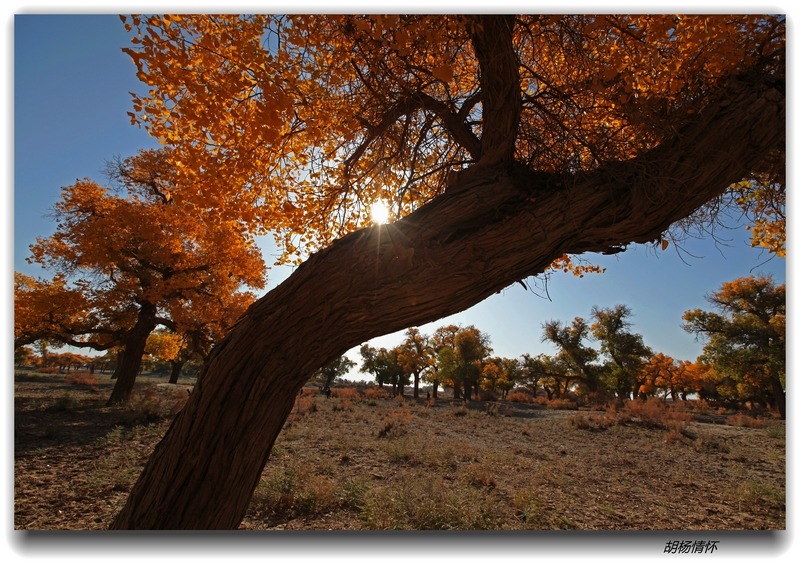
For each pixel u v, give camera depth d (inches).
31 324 576.1
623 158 92.7
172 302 624.4
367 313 73.2
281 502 220.5
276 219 145.8
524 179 82.5
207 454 73.2
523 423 769.6
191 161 106.9
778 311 1262.3
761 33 92.3
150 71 90.0
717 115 78.5
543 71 138.4
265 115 94.6
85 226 574.9
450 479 299.0
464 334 1710.1
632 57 106.7
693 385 2084.2
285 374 75.2
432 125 156.5
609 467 382.9
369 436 483.2
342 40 120.8
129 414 504.7
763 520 235.0
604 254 86.2
